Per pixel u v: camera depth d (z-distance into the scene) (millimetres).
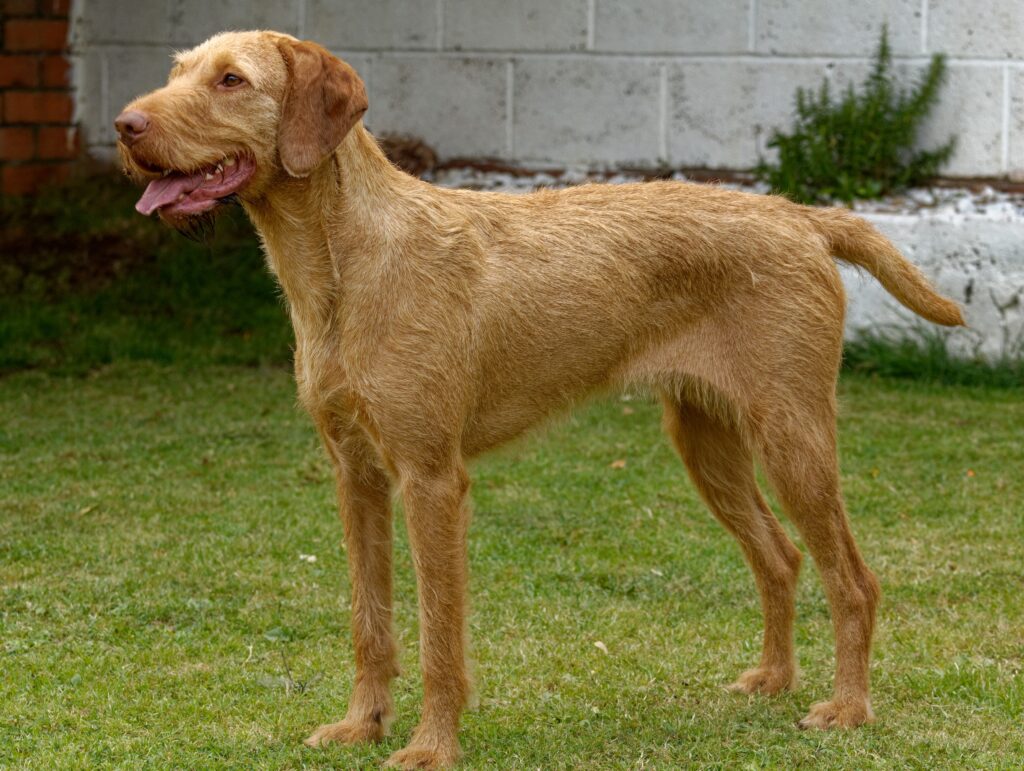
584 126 12773
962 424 9477
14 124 13352
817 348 5055
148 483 8164
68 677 5383
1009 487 8070
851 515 7629
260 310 12172
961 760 4602
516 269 4855
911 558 6887
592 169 12812
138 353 11219
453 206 4809
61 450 8812
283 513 7637
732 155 12422
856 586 5051
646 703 5227
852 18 11914
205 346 11438
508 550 7117
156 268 12656
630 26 12508
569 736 4891
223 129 4469
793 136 11898
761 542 5426
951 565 6762
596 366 5055
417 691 5422
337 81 4508
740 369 5062
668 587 6582
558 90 12789
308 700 5238
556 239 4957
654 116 12578
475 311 4727
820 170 11617
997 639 5805
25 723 4941
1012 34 11523
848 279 11109
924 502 7828
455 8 12930
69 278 12391
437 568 4625
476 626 6066
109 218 13172
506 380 4883
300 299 4656
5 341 11289
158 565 6754
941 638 5820
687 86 12445
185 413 9734
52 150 13555
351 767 4617
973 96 11695
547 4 12680
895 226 10875
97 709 5086
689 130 12508
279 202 4586
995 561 6820
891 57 11867
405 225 4629
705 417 5445
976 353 10789
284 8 13312
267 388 10438
